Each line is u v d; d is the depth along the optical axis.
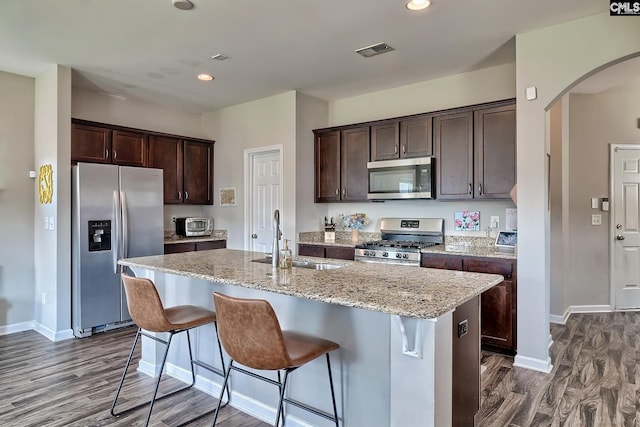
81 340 3.80
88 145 4.28
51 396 2.67
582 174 4.81
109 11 2.74
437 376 1.62
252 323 1.78
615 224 4.86
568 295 4.79
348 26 3.00
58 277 3.79
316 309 2.18
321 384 2.15
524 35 3.12
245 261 2.90
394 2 2.65
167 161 5.08
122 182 4.15
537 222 3.09
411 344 1.66
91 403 2.58
